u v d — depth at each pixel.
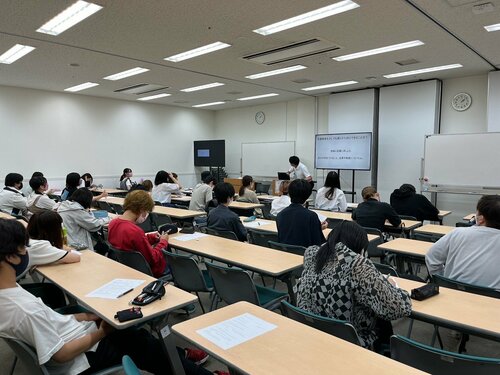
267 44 5.11
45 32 4.65
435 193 7.42
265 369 1.19
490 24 4.39
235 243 3.20
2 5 3.81
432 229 3.93
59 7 3.87
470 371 1.26
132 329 1.98
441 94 7.52
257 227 4.07
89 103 9.43
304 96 9.51
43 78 7.28
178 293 1.92
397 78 7.33
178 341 2.55
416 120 7.62
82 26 4.42
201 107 11.52
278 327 1.49
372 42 5.02
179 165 11.41
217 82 7.69
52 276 2.24
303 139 9.89
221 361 1.27
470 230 2.28
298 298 1.79
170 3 3.78
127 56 5.70
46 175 8.77
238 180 10.56
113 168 9.95
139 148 10.46
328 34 4.72
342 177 8.96
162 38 4.85
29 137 8.48
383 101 8.06
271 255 2.82
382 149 8.14
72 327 1.63
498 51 5.49
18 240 1.44
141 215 2.96
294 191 3.16
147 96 9.48
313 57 5.75
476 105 7.13
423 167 7.28
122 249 2.79
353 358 1.26
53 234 2.62
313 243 3.09
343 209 5.46
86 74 6.93
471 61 6.05
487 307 1.79
